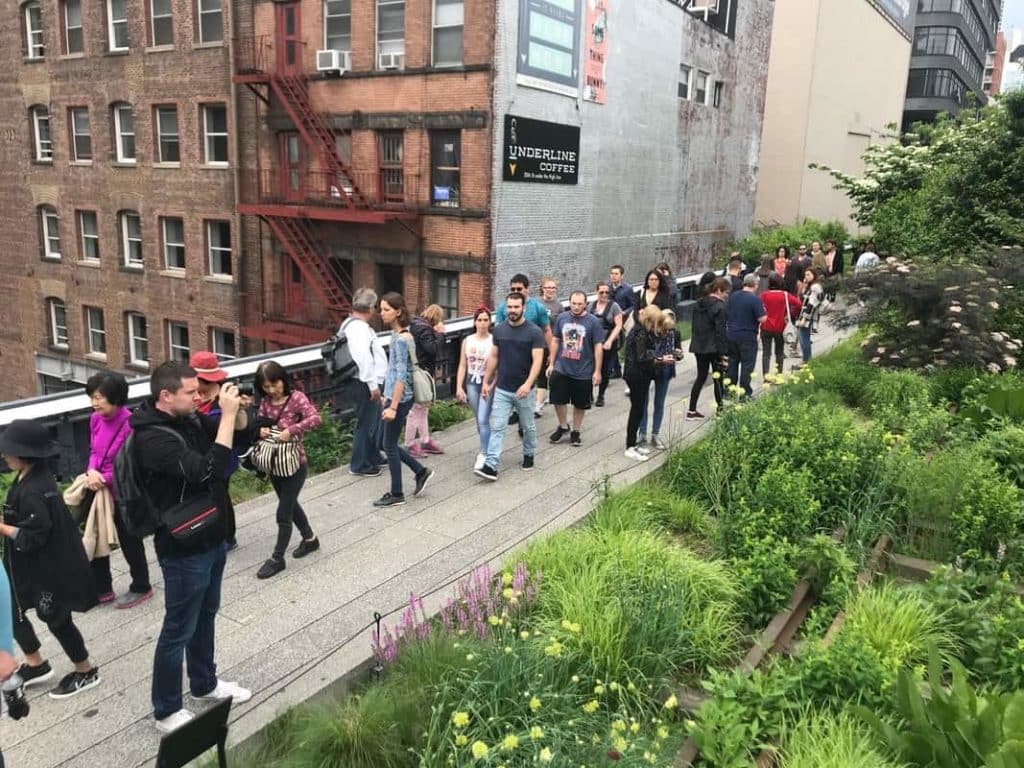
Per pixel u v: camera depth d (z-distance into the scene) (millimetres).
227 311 23734
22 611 4207
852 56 41062
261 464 5594
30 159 28125
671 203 26500
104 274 26875
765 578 5293
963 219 14312
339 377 7797
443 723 3867
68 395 6918
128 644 4852
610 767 3404
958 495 6234
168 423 3805
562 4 19359
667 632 4598
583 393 8742
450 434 9477
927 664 4508
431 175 19172
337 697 4434
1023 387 8922
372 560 5965
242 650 4727
